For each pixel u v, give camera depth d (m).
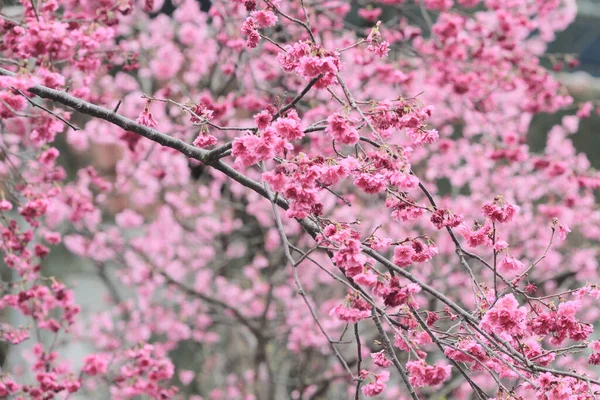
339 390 12.39
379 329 4.65
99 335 12.56
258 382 11.62
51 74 5.47
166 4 14.11
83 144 11.93
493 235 4.80
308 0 9.82
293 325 12.67
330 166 4.38
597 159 15.23
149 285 12.68
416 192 12.34
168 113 11.88
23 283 7.35
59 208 10.89
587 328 4.79
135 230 13.84
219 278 13.05
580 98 15.37
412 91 10.74
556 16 11.84
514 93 11.52
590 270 11.94
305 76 4.49
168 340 13.63
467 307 11.81
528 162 12.31
